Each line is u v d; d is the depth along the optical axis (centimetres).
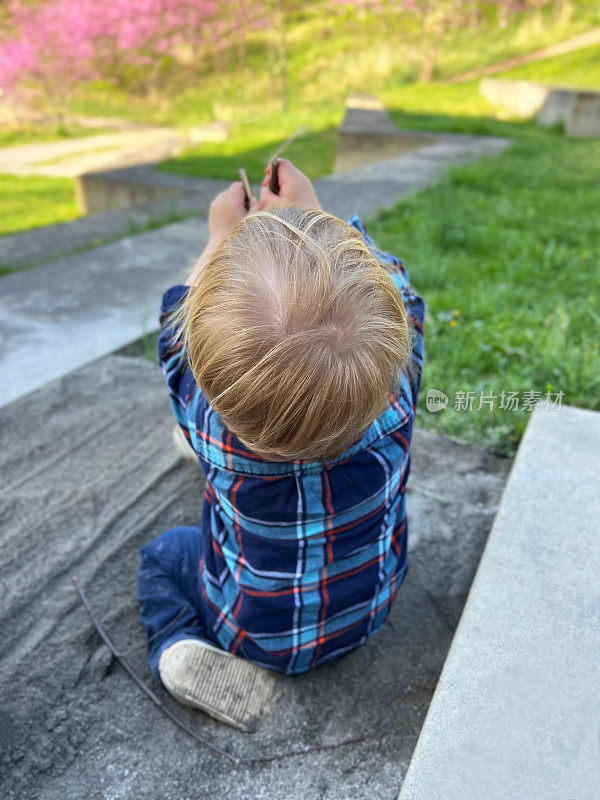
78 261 409
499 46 1791
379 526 116
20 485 200
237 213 135
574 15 1923
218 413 93
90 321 319
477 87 1472
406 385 112
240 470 102
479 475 210
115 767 126
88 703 138
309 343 81
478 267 386
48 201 1011
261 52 1867
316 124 1277
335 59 1778
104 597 163
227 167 962
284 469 101
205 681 129
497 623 127
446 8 1880
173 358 112
